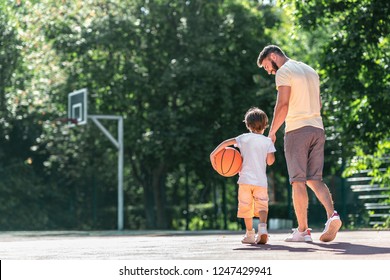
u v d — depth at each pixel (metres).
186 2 46.75
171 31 46.56
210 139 45.56
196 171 46.66
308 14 27.91
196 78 45.28
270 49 12.61
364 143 29.19
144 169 49.09
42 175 51.53
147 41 46.66
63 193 51.22
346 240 13.02
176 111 45.31
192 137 45.25
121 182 41.72
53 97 46.75
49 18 44.41
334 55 27.94
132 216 51.88
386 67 28.19
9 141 50.12
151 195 49.41
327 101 29.86
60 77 46.56
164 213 48.72
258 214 12.14
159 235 24.28
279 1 28.61
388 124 28.47
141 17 46.09
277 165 45.47
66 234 30.12
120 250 11.90
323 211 39.62
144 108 47.31
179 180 57.62
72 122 42.12
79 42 45.28
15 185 49.16
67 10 45.41
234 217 46.38
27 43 43.47
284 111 12.24
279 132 44.72
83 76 46.44
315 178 12.35
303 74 12.31
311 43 44.06
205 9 47.06
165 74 44.91
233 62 46.78
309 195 39.88
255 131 12.41
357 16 27.06
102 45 45.81
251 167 12.13
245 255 9.63
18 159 50.28
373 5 26.81
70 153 50.69
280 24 47.59
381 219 35.94
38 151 51.25
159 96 46.88
